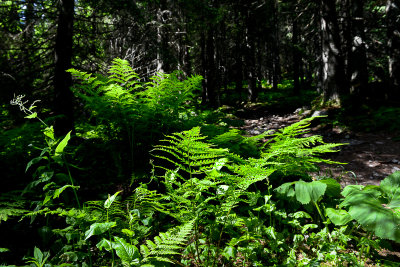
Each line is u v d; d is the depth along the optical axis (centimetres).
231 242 188
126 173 304
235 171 192
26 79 564
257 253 203
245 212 256
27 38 670
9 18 626
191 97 405
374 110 917
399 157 552
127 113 330
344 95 1017
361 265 179
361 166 510
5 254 205
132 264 127
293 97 1914
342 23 1227
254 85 1897
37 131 373
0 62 577
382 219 162
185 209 209
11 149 339
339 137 766
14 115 525
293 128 293
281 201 245
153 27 950
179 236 151
